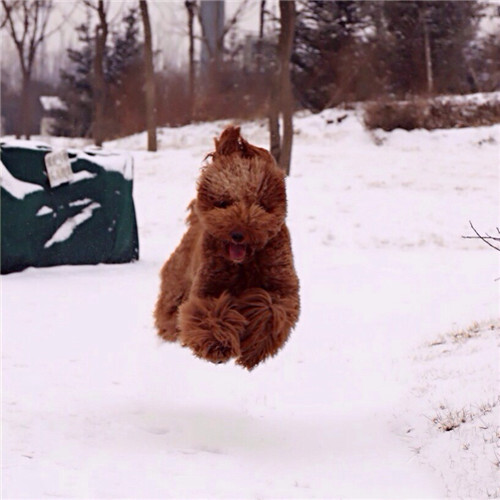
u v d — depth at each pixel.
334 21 42.19
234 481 4.80
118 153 13.09
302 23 42.25
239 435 5.76
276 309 5.38
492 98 33.59
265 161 5.41
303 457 5.38
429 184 22.34
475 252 14.15
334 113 36.34
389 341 8.33
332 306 10.09
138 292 10.76
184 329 5.33
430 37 42.44
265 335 5.41
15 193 11.74
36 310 9.53
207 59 54.06
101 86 37.22
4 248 11.69
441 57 42.47
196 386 7.00
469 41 44.19
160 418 6.03
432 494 4.73
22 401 6.21
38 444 5.27
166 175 24.83
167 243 15.66
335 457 5.39
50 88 64.44
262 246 5.34
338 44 41.59
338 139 32.03
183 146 34.25
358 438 5.79
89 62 51.69
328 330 8.98
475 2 43.47
